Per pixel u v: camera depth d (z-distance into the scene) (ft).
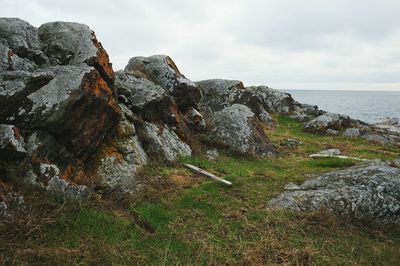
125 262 22.22
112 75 37.55
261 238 25.96
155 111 43.75
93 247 23.06
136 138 38.40
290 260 23.70
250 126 51.60
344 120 79.15
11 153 25.72
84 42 35.96
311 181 36.60
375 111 346.54
